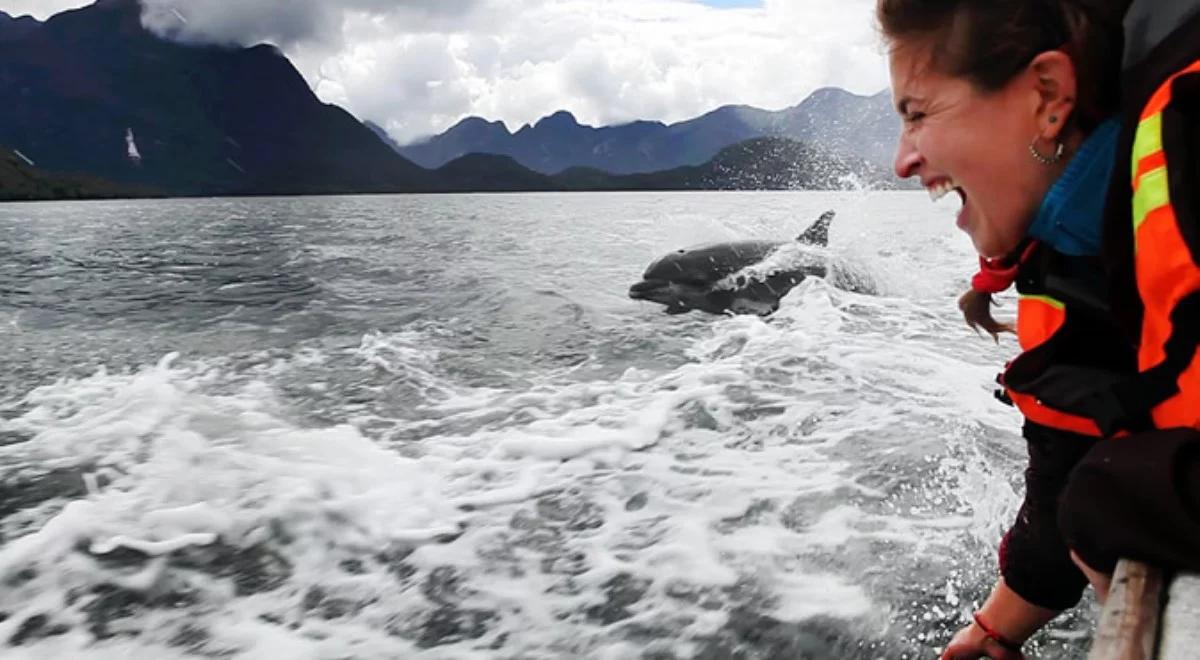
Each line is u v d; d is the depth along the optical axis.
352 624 2.67
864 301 8.16
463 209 37.38
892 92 1.03
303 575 2.97
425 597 2.81
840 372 5.30
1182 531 0.79
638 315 7.97
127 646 2.57
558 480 3.75
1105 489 0.86
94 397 5.23
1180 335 0.76
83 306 8.96
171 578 2.95
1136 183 0.77
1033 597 1.51
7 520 3.41
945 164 0.98
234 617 2.72
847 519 3.21
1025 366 1.11
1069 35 0.86
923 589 2.70
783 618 2.58
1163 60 0.79
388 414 4.87
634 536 3.17
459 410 4.93
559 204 44.00
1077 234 0.93
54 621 2.70
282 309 8.65
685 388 5.08
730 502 3.42
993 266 1.16
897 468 3.67
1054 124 0.90
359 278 11.14
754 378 5.21
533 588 2.84
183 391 5.36
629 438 4.25
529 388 5.42
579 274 11.31
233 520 3.35
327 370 5.95
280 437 4.41
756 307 8.06
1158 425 0.87
